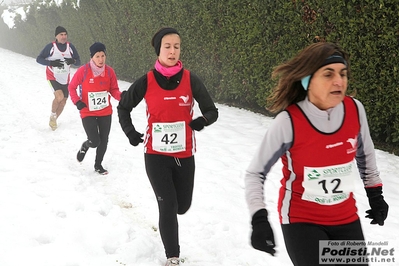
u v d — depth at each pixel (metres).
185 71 3.44
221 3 8.89
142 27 12.69
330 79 2.15
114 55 15.38
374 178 2.49
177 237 3.31
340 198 2.32
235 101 9.98
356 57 6.19
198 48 10.14
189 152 3.50
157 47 3.37
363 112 2.33
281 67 2.31
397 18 5.56
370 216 2.51
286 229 2.37
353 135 2.27
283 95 2.32
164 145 3.41
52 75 7.90
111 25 14.91
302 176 2.30
